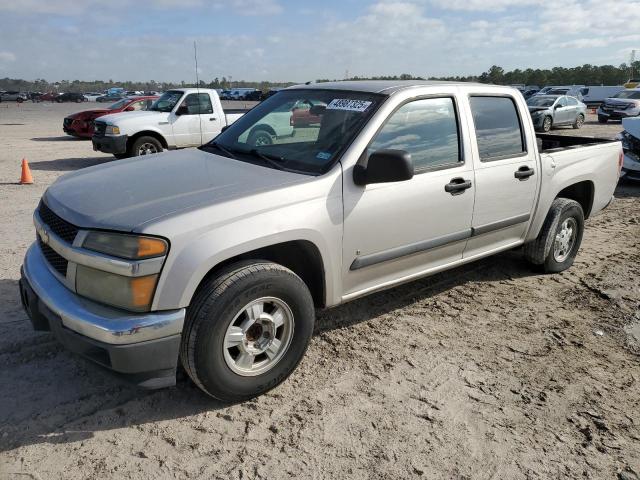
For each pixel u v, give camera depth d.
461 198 4.13
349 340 4.01
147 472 2.63
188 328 2.87
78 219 2.91
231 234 2.92
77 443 2.81
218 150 4.13
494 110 4.52
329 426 3.03
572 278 5.45
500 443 2.95
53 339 3.79
